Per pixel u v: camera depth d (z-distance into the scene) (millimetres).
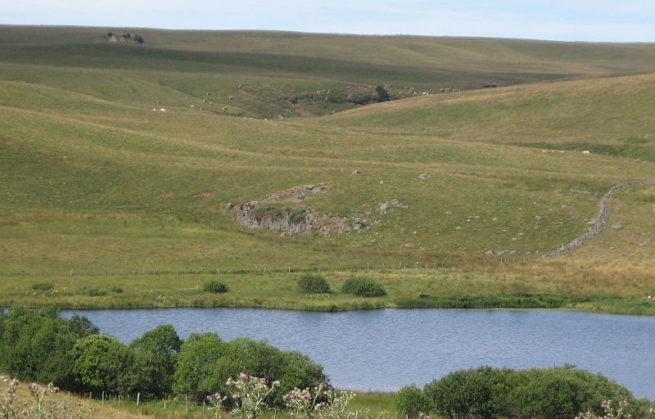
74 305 65625
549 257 90250
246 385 27312
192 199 120688
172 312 65688
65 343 42906
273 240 98812
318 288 74188
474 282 78188
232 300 69250
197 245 93500
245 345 42094
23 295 67500
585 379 39406
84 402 37531
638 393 46969
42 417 25328
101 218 104375
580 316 67625
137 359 42531
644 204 107938
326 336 58938
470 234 99438
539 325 63875
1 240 90812
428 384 41844
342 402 29969
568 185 117312
